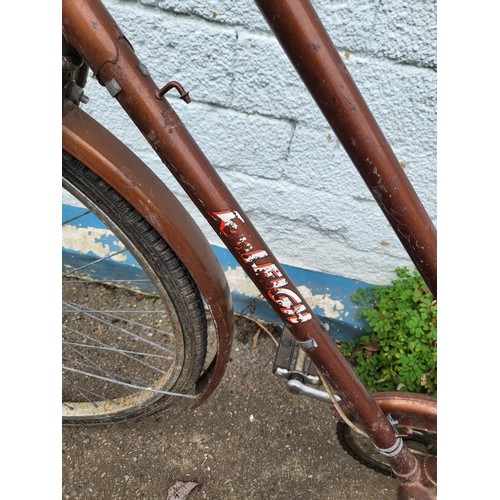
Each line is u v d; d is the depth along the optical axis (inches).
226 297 34.7
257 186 57.1
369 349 57.9
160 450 52.9
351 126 24.2
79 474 51.3
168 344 60.8
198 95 50.8
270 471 51.9
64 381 56.9
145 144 57.4
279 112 49.7
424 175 50.2
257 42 45.3
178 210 31.7
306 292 61.0
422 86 43.9
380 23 41.3
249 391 57.7
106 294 65.2
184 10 45.1
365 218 55.8
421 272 30.6
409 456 38.1
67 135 27.9
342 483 51.3
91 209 31.2
